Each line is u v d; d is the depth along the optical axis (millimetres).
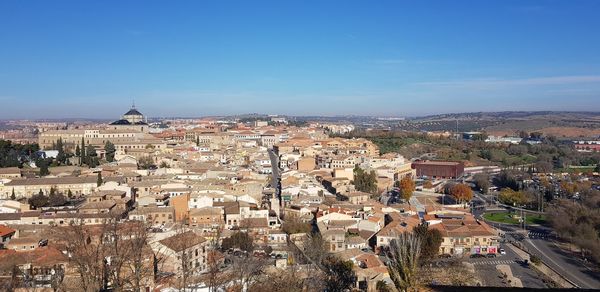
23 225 169625
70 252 110375
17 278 98938
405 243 86500
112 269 84938
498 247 190125
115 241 92062
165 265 117625
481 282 154250
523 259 181875
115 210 192375
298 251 163250
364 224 193500
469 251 187875
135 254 86250
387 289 125000
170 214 190625
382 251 175375
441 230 192750
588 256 184750
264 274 117875
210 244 142375
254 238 174750
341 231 176625
